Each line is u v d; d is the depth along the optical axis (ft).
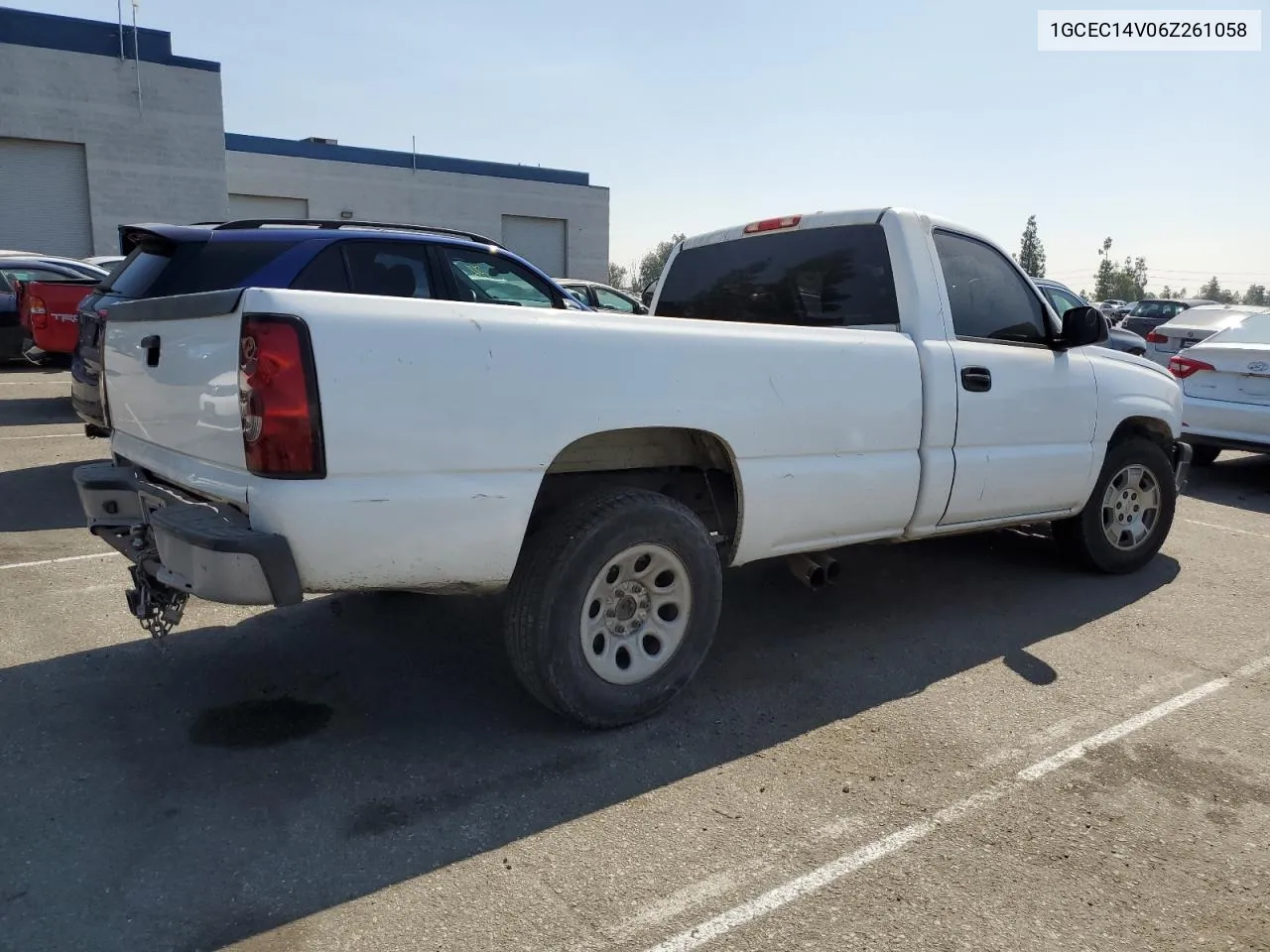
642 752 11.27
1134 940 8.07
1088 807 10.17
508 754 11.16
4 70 73.87
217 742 11.31
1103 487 17.97
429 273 21.68
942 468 14.46
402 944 7.85
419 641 14.69
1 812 9.68
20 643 14.23
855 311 15.34
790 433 12.59
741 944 7.93
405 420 9.61
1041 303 16.87
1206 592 17.93
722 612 16.35
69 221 79.05
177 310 10.48
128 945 7.77
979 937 8.07
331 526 9.34
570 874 8.86
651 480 13.01
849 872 8.96
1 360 47.52
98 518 12.52
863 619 16.11
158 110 80.53
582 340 10.73
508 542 10.41
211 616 15.55
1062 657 14.47
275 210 106.32
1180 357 29.68
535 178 123.03
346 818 9.71
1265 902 8.62
